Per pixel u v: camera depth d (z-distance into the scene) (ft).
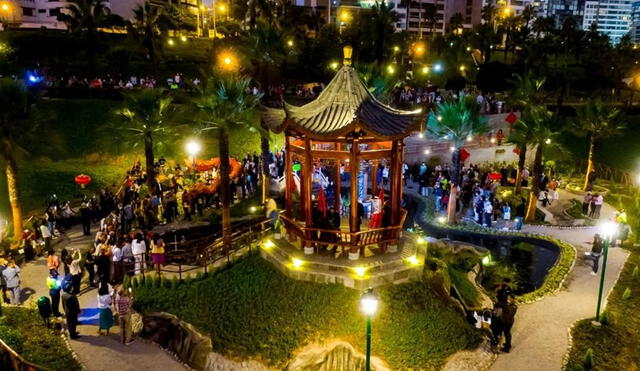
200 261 77.92
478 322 66.85
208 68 219.82
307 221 68.59
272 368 56.34
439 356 58.75
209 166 127.44
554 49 272.92
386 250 70.38
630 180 155.43
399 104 181.88
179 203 110.11
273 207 97.35
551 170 153.58
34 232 86.48
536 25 374.22
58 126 154.10
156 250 73.26
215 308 64.13
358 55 215.31
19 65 192.65
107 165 145.38
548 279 85.10
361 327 60.08
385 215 70.08
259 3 201.98
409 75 237.66
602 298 78.33
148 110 107.55
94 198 105.19
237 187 118.73
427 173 134.21
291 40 193.67
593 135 139.74
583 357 62.69
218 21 352.49
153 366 57.06
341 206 90.27
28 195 121.08
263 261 73.10
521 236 106.73
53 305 64.28
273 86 194.18
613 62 234.17
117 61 216.74
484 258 89.56
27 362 47.57
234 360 56.85
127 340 60.85
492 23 408.05
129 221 93.76
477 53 312.91
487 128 114.93
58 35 222.69
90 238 93.66
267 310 63.00
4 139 88.99
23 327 61.41
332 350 57.00
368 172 141.49
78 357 57.62
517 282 87.71
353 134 63.41
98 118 158.92
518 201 125.59
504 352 63.57
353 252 66.54
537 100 148.97
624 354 64.54
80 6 199.31
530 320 71.67
